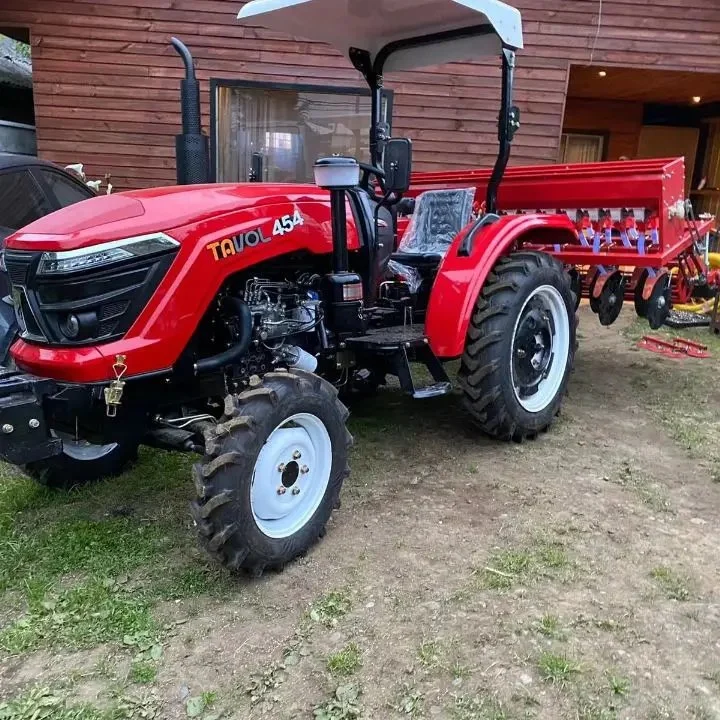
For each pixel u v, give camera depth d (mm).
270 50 7754
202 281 2516
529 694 1953
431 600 2381
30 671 2084
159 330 2434
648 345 5914
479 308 3461
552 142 8141
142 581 2523
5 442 2250
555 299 3811
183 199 2584
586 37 7906
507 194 4656
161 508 3080
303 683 2014
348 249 3125
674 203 4098
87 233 2334
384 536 2807
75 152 7820
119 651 2166
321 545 2742
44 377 2408
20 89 10406
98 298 2338
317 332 3080
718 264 6156
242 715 1902
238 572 2498
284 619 2303
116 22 7582
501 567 2570
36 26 7547
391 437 3869
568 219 4023
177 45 3650
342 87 7898
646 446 3760
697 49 8023
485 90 8008
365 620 2281
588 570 2559
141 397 2621
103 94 7730
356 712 1893
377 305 3672
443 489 3225
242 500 2338
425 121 8039
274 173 8078
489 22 3396
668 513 3006
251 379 2541
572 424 4078
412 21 3500
